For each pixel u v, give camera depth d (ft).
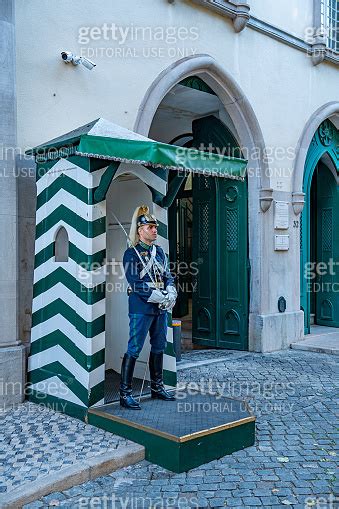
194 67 24.67
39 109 19.21
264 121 28.91
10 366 17.35
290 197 30.27
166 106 29.07
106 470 12.90
